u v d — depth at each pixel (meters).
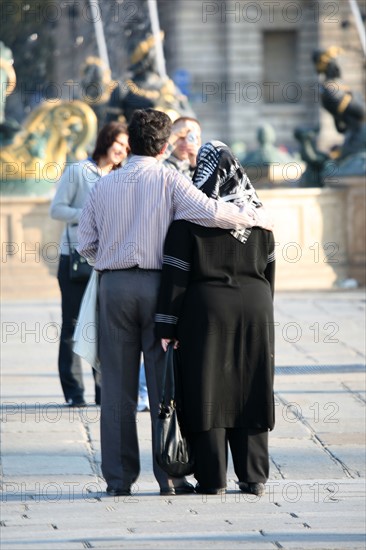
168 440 13.22
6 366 22.66
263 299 13.44
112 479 13.66
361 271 35.12
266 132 45.34
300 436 17.25
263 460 13.59
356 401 19.50
